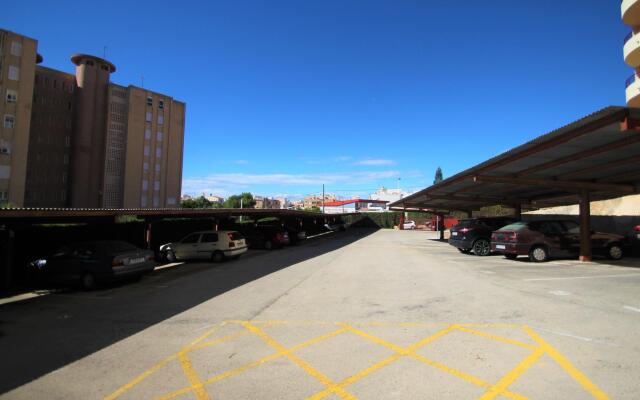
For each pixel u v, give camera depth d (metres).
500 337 5.41
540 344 5.06
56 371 4.62
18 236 12.53
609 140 9.84
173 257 17.48
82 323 6.91
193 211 17.72
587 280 9.69
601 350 4.77
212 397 3.83
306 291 9.39
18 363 4.92
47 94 52.31
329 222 67.81
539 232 14.24
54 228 13.82
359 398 3.73
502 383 3.96
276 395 3.84
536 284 9.27
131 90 59.53
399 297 8.36
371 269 13.38
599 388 3.76
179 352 5.21
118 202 58.09
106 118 57.16
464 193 23.91
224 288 10.16
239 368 4.59
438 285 9.68
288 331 6.04
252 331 6.10
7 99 42.50
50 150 52.28
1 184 41.88
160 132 64.25
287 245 28.08
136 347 5.46
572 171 13.89
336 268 13.88
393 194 125.25
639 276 10.13
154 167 63.16
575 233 14.28
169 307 8.04
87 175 55.03
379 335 5.70
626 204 27.20
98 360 4.96
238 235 18.02
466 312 6.84
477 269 12.41
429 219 71.31
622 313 6.43
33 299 9.46
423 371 4.33
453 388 3.88
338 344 5.35
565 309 6.77
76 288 10.98
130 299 9.10
